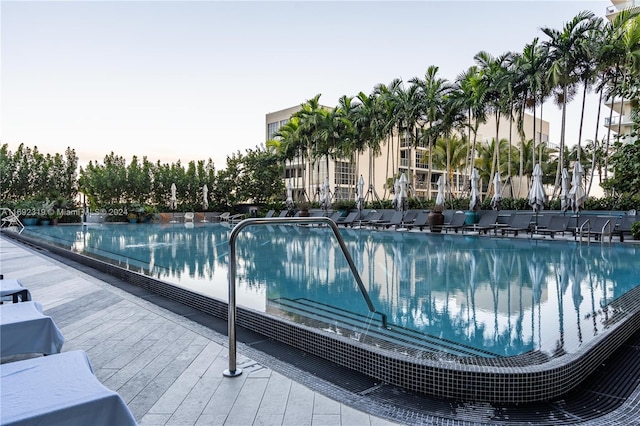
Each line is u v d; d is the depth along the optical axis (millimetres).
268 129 43531
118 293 5230
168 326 3752
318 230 16312
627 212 12641
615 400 2268
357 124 22297
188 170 30016
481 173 35188
